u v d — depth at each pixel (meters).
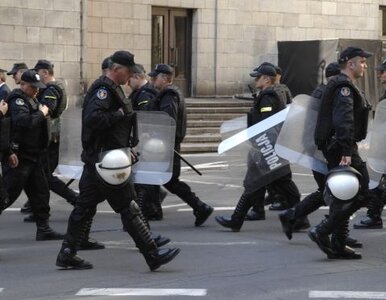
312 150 8.12
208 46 24.17
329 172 7.42
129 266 7.50
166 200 11.95
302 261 7.70
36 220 8.90
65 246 7.30
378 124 8.27
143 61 23.02
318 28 25.94
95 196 7.13
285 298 6.32
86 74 21.14
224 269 7.35
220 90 24.42
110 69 6.90
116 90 6.87
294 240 8.78
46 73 9.55
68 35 20.56
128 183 6.98
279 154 8.19
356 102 7.52
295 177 14.70
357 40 22.61
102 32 22.28
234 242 8.67
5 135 8.13
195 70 24.09
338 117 7.40
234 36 24.52
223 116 21.73
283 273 7.18
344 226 7.64
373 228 9.52
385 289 6.60
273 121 8.91
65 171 9.78
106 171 6.74
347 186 7.25
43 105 8.73
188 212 10.90
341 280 6.90
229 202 11.87
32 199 8.82
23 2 19.88
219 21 24.28
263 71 9.24
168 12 23.72
